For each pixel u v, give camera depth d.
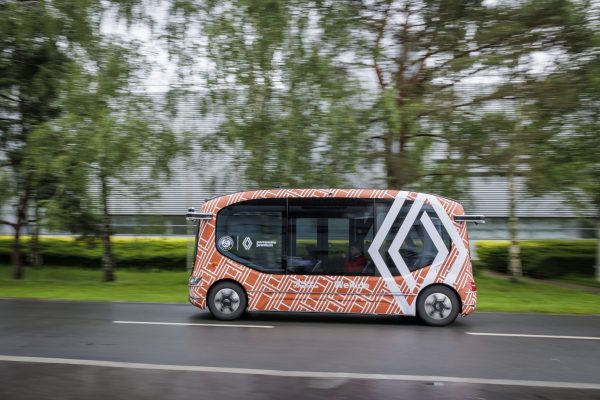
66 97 15.40
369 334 8.68
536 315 11.23
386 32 14.63
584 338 8.45
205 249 10.19
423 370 6.32
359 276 9.84
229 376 5.91
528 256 21.52
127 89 15.44
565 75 13.98
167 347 7.39
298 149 13.88
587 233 26.25
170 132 15.37
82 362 6.46
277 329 9.03
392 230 9.92
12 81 17.20
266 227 10.13
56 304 12.08
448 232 9.88
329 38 13.93
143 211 17.02
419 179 14.74
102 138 14.52
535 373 6.25
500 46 14.22
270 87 14.46
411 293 9.72
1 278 19.73
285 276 9.96
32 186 17.78
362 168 14.22
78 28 15.79
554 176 14.40
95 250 23.69
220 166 15.62
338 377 5.94
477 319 10.53
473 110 14.41
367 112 13.52
